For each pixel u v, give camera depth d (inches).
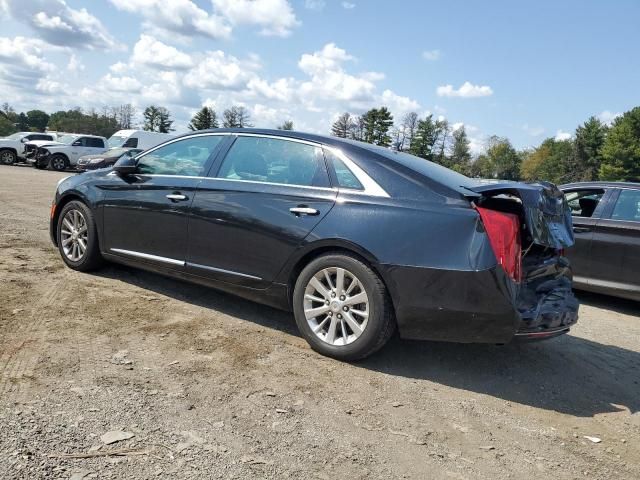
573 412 139.8
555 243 152.6
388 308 147.5
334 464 105.3
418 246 141.9
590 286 270.5
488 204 147.9
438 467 108.3
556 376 162.6
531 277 153.1
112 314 172.6
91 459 97.3
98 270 219.9
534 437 124.6
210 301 196.4
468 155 3558.1
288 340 166.4
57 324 158.7
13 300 174.9
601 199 275.0
